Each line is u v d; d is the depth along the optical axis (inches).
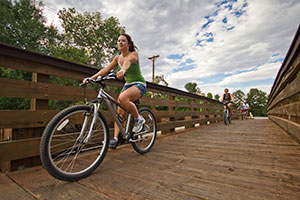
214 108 327.3
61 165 69.7
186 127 203.8
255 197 41.9
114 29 888.9
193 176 57.1
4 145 60.3
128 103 76.6
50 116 76.0
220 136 144.6
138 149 89.0
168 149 100.7
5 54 59.8
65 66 81.1
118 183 52.0
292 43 87.1
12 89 63.7
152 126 105.7
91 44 877.2
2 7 527.8
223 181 52.3
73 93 87.0
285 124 143.5
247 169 62.9
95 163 61.9
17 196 43.7
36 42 584.7
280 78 152.4
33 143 68.9
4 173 60.9
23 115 66.5
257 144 107.6
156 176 57.7
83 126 61.9
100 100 65.2
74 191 46.8
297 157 76.5
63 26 828.6
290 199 40.5
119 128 76.9
